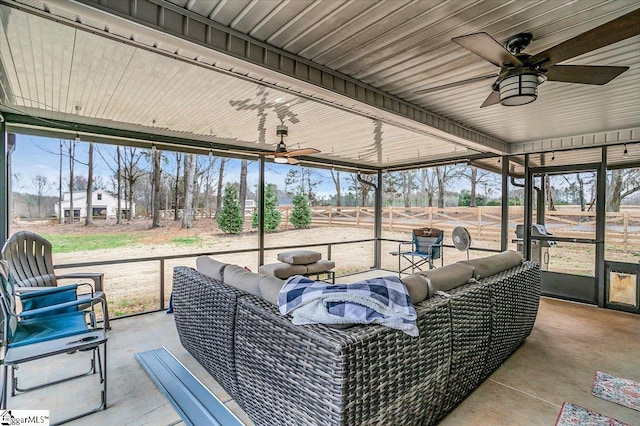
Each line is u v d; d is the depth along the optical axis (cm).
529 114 378
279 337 169
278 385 171
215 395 235
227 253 537
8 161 357
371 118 374
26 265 322
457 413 214
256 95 310
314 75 253
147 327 372
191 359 290
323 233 743
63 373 266
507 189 557
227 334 213
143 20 171
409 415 171
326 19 193
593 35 164
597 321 399
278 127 421
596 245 469
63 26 192
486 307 234
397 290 175
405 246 750
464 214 665
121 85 285
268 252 634
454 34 211
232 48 205
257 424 199
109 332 356
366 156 659
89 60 238
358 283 177
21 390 239
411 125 362
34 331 237
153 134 462
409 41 219
